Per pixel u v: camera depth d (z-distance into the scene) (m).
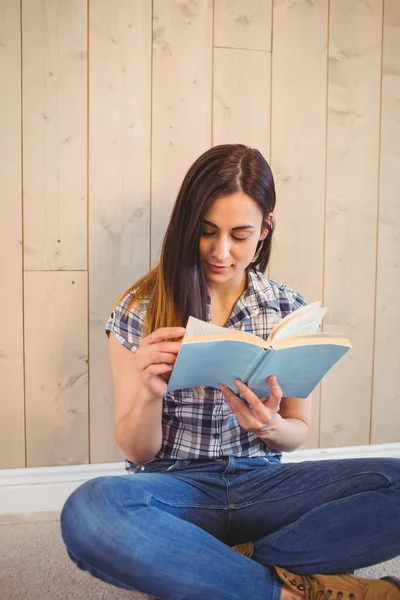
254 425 1.12
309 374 1.09
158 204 1.75
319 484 1.16
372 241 1.91
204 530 1.12
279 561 1.11
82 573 1.44
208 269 1.21
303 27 1.80
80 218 1.71
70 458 1.78
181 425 1.23
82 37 1.67
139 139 1.73
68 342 1.74
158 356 1.06
